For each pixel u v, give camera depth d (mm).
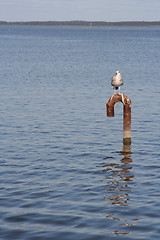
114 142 19859
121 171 15289
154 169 15500
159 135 21125
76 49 125188
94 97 35188
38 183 13938
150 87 41375
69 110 28828
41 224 10727
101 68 64688
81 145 19312
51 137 20906
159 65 70438
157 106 30078
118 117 26453
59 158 17125
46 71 59094
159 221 10812
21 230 10367
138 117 25969
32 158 17109
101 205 11945
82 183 13930
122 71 59531
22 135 21297
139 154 17688
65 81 46969
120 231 10281
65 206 11883
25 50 116938
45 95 35938
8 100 32906
